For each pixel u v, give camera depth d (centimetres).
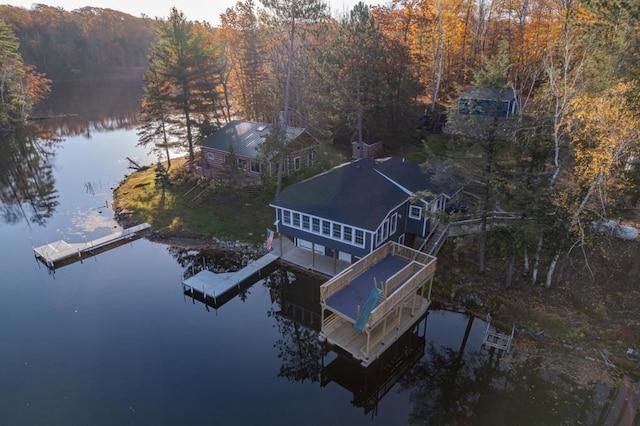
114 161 4847
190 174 3850
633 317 2009
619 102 1828
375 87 3659
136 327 2200
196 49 3922
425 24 4641
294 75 3678
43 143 5669
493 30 5109
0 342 2062
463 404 1753
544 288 2248
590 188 1833
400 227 2556
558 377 1819
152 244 3038
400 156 3862
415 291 2078
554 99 2270
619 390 1730
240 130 3803
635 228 2406
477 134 2064
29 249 2995
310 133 3591
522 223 2006
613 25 2439
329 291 1988
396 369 1991
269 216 3192
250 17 4725
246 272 2594
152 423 1639
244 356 2016
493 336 2039
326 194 2556
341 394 1830
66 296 2448
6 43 6391
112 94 9069
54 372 1881
